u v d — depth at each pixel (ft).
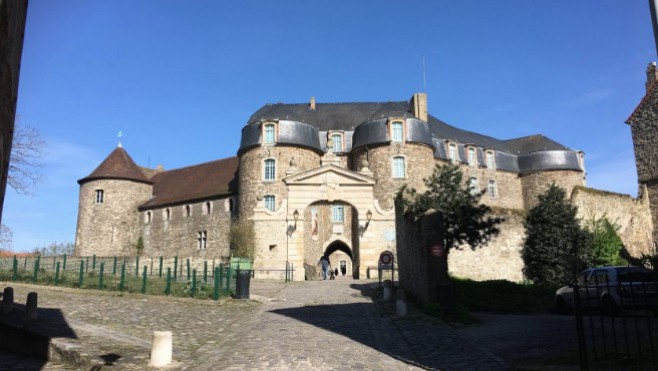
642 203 120.88
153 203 158.51
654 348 24.06
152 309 49.03
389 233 97.35
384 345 31.71
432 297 44.47
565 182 157.99
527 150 168.66
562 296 48.52
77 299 53.47
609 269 43.80
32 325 33.91
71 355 27.35
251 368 25.99
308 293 65.92
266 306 53.67
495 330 37.14
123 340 31.94
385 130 125.29
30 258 84.79
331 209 132.05
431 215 46.21
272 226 99.50
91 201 158.81
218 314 47.62
